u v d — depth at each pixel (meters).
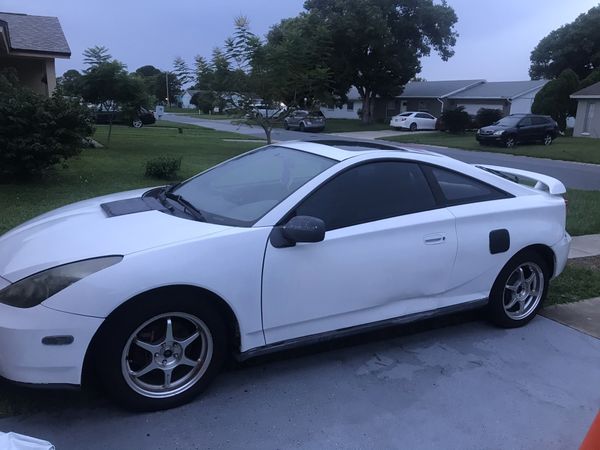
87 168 12.15
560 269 4.41
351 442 2.81
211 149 19.95
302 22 14.45
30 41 17.00
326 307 3.34
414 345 3.93
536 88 43.28
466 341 4.02
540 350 3.91
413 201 3.71
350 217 3.44
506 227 4.03
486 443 2.85
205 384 3.11
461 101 46.69
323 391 3.27
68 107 10.04
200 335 3.06
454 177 3.98
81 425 2.85
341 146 3.97
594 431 1.92
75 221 3.31
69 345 2.70
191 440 2.77
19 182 9.87
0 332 2.70
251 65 14.30
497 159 21.28
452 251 3.76
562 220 4.42
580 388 3.41
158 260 2.84
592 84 35.41
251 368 3.51
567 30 53.97
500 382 3.45
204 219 3.31
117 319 2.78
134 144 20.59
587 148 25.78
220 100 15.05
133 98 18.05
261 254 3.09
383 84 44.00
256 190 3.59
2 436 2.05
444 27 42.22
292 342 3.30
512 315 4.25
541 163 20.00
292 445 2.77
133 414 2.96
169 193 3.97
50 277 2.74
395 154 3.76
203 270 2.92
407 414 3.07
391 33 41.12
